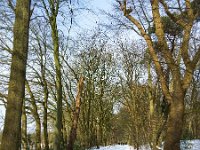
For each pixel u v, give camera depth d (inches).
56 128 725.9
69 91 1352.1
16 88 349.7
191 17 518.0
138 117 1043.9
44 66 1042.1
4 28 816.3
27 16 364.8
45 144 1059.9
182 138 1024.2
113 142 2300.7
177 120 492.7
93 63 1587.1
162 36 523.8
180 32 654.5
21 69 354.9
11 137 339.6
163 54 520.1
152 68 973.8
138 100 1090.1
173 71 507.8
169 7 534.9
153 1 532.4
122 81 1423.5
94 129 1860.2
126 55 1152.2
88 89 1616.6
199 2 548.7
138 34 558.9
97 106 1845.5
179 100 498.0
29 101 1036.5
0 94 852.6
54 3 769.6
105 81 1727.4
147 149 914.7
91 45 1553.9
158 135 813.2
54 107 1095.0
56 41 770.8
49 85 1093.8
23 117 1030.4
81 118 1617.9
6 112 346.3
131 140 1248.2
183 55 508.4
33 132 1207.6
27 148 1031.0
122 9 556.7
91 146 1715.1
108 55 1667.1
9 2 680.4
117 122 2151.8
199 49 504.4
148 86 975.6
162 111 815.7
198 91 869.2
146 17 563.8
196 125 1464.1
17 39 358.9
